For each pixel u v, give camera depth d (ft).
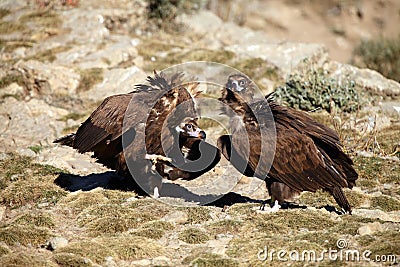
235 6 215.72
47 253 61.21
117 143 74.38
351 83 113.09
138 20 148.56
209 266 57.52
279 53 128.67
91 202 73.61
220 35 155.74
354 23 234.79
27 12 142.61
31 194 76.48
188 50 132.16
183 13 158.92
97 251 60.23
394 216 70.95
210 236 64.59
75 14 140.97
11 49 127.03
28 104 109.09
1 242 62.69
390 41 165.48
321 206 74.59
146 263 58.75
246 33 158.71
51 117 106.83
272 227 65.62
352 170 70.79
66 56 124.26
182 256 60.59
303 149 69.00
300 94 111.34
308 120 72.49
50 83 114.52
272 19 228.43
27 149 91.76
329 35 231.50
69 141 81.76
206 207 71.77
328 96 109.60
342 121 104.88
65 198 75.31
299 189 69.41
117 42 131.75
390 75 153.69
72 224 68.85
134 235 64.34
